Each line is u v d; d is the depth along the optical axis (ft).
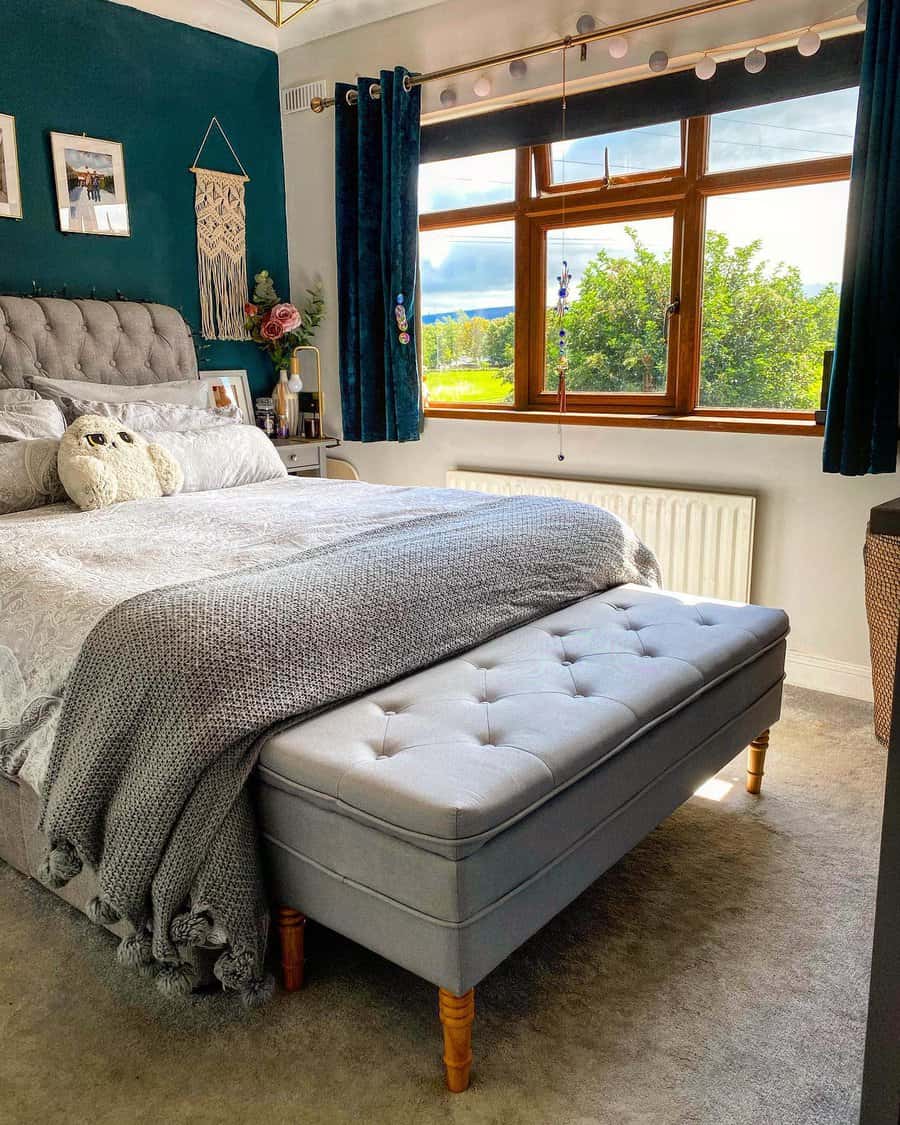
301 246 14.38
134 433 9.96
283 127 14.15
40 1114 4.69
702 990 5.54
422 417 13.44
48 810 5.45
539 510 8.43
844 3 9.16
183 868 5.03
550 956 5.87
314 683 5.53
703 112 10.34
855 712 9.78
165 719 5.12
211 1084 4.87
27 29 11.05
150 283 12.75
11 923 6.32
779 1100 4.70
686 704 6.20
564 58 11.07
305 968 5.83
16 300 10.86
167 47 12.52
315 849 5.03
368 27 12.84
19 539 7.57
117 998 5.56
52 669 5.86
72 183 11.64
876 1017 3.71
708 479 10.89
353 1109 4.70
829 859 6.97
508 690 5.95
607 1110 4.66
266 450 11.35
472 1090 4.80
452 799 4.46
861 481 9.79
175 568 6.75
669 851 7.10
